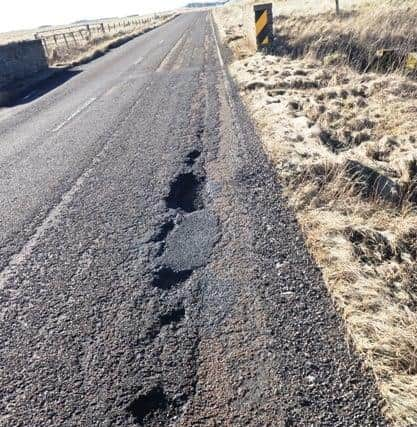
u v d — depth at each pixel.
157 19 55.16
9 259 3.42
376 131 4.96
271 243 3.14
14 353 2.42
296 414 1.88
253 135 5.30
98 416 1.98
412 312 2.33
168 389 2.09
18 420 2.00
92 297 2.83
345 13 12.66
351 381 2.01
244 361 2.19
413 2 11.06
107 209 4.02
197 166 4.70
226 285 2.79
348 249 2.87
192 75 9.88
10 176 5.23
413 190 3.55
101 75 12.15
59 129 7.02
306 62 8.64
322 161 3.99
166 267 3.06
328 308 2.46
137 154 5.34
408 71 7.17
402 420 1.80
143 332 2.48
